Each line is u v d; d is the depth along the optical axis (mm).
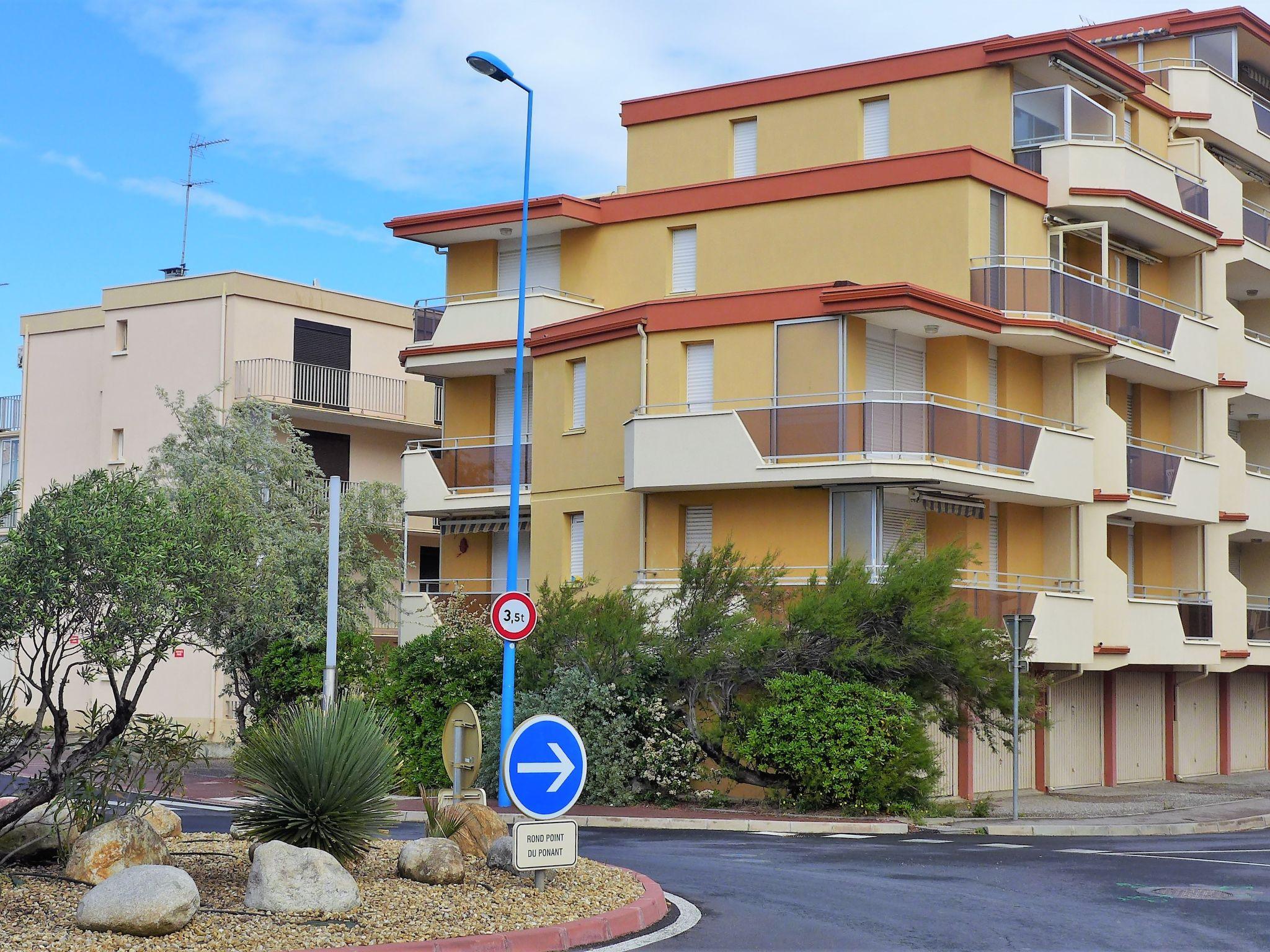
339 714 13484
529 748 12297
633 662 24484
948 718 23969
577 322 30344
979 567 28438
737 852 17844
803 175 30594
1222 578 34625
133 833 12016
